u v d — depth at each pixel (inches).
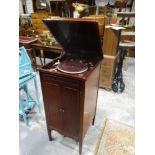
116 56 101.4
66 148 64.7
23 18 144.3
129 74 136.5
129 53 174.4
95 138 69.4
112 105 93.4
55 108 55.6
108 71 102.7
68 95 49.3
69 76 45.1
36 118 81.7
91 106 61.1
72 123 55.2
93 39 49.4
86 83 45.5
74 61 58.8
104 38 95.3
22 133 72.1
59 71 49.0
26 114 84.2
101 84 110.1
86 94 48.4
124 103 95.4
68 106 51.8
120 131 73.2
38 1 160.7
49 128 63.7
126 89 112.3
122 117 82.8
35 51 133.1
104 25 92.9
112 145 66.1
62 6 139.8
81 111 49.7
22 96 96.5
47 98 55.1
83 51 59.4
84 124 55.5
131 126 76.3
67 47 61.7
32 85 114.1
